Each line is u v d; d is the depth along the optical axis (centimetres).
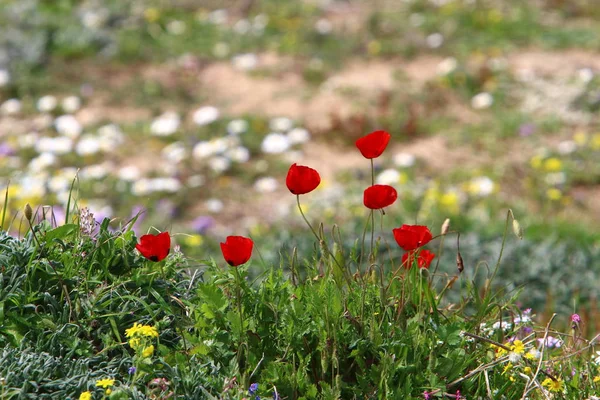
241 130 825
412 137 838
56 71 928
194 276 356
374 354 340
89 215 358
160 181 718
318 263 370
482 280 504
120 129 833
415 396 338
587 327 451
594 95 898
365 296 347
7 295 338
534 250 549
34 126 832
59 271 346
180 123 849
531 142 825
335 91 928
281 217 675
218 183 745
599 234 616
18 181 699
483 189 702
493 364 341
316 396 338
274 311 342
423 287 350
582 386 351
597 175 759
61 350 335
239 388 333
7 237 351
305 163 786
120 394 322
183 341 341
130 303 345
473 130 849
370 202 344
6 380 324
